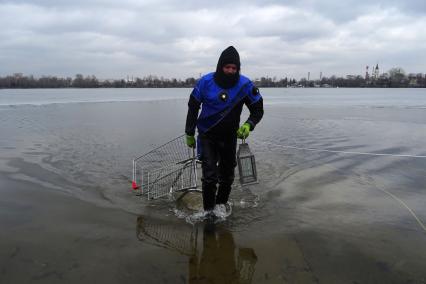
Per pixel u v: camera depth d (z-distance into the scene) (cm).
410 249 389
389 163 786
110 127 1349
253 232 434
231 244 403
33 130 1241
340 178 668
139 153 861
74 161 777
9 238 406
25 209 497
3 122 1471
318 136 1184
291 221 467
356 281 330
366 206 521
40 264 353
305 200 548
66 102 2945
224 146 476
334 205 526
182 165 641
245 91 461
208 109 460
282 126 1464
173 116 1803
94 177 659
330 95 6044
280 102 3606
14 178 641
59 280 326
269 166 755
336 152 908
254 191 590
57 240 405
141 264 357
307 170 723
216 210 492
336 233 430
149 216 483
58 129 1277
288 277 337
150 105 2684
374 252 383
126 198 553
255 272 346
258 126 1462
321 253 382
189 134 478
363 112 2208
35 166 727
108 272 341
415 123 1566
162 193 568
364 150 938
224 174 490
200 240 413
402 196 564
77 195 561
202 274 340
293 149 948
